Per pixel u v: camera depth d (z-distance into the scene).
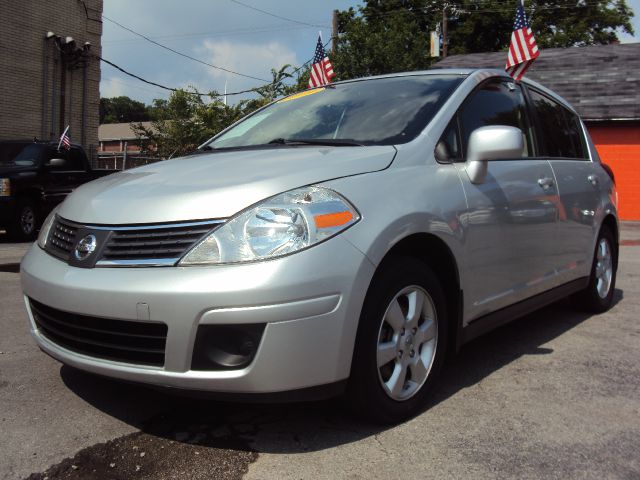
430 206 2.94
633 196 16.47
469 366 3.75
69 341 2.81
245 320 2.36
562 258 4.27
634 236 12.31
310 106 4.05
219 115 19.08
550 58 19.53
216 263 2.42
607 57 18.73
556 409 3.06
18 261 7.88
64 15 16.30
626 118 16.12
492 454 2.58
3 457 2.53
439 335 3.09
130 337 2.56
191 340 2.40
